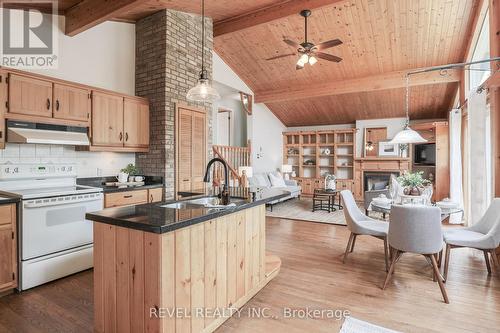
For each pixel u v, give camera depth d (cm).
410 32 510
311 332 207
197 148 482
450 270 325
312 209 702
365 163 877
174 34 438
